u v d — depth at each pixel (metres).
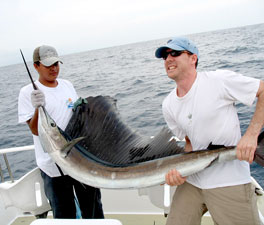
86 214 2.33
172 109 1.87
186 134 1.92
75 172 1.73
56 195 2.19
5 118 10.60
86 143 1.82
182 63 1.72
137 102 8.83
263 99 1.61
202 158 1.63
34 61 2.14
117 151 1.79
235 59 15.11
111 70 21.64
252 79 1.64
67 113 2.19
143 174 1.69
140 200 2.90
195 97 1.73
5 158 2.77
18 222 2.87
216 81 1.69
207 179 1.75
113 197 2.95
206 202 1.80
